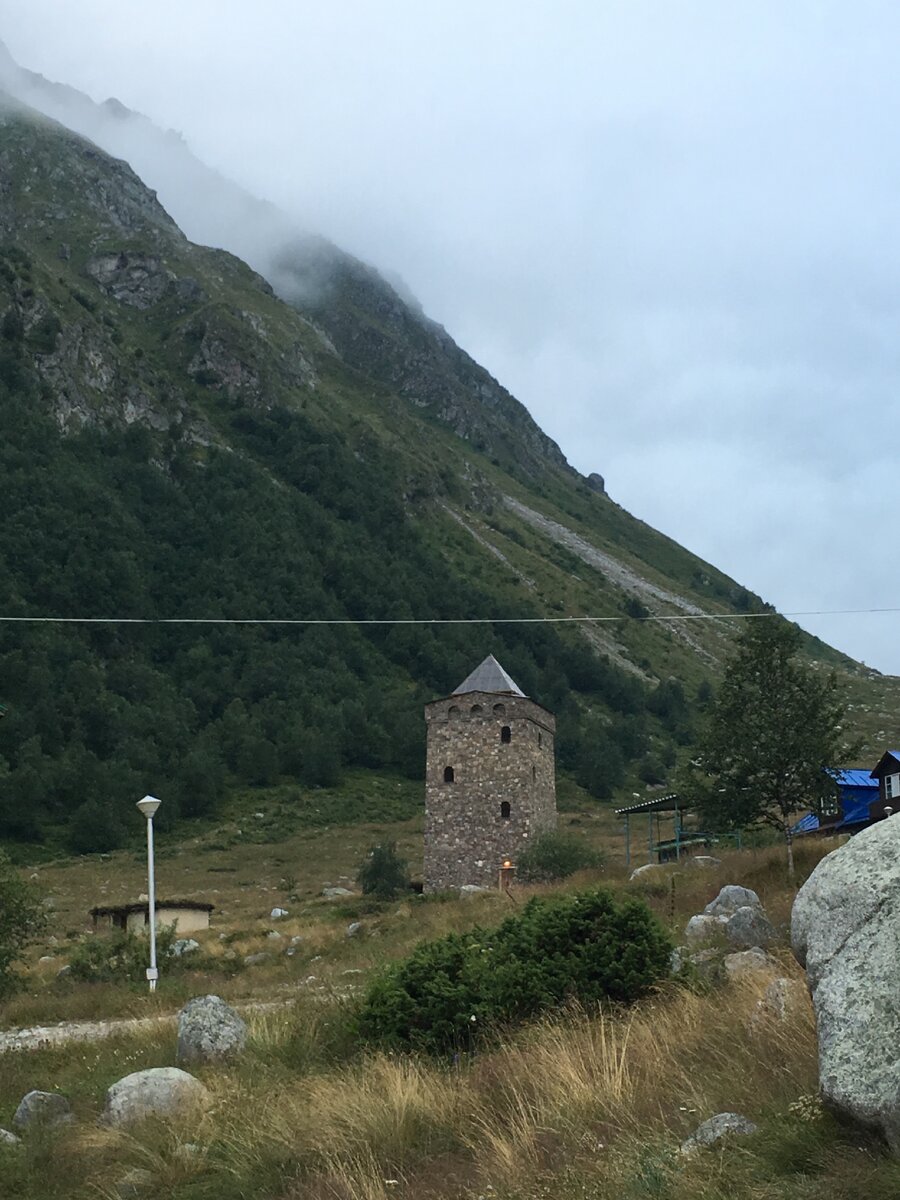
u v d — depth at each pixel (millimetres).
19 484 160125
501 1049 14156
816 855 37031
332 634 165000
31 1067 19344
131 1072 17188
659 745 153500
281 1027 17812
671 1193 8805
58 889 82000
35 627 138500
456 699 70875
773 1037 11609
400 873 71250
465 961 16672
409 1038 15945
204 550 174750
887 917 8602
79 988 33094
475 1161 11141
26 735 116250
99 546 159750
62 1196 11914
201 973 37219
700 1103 10695
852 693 176125
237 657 153125
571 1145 10688
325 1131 12234
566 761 136500
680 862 49062
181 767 116312
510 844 67938
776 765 39656
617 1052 12883
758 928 21844
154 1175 12141
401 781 128500
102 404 192500
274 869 91312
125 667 139000
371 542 199500
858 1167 8203
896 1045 8195
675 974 16422
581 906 17219
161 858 95062
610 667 178375
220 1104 13703
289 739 131125
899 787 49844
